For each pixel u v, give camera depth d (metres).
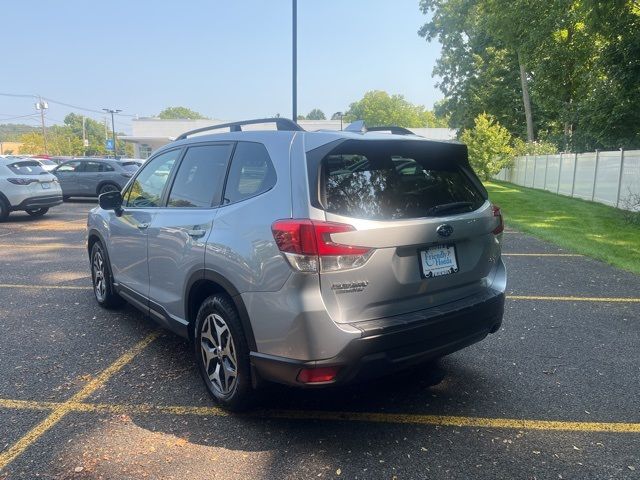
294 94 17.50
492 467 2.77
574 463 2.81
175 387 3.74
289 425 3.22
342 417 3.32
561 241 10.18
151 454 2.89
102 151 118.81
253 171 3.29
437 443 3.01
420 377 3.93
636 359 4.28
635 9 15.12
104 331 4.92
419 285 3.08
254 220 3.04
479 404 3.50
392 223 2.92
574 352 4.43
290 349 2.82
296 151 3.05
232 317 3.17
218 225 3.32
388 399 3.58
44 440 3.03
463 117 42.00
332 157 2.98
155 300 4.16
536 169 27.34
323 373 2.79
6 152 105.12
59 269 7.66
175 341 4.67
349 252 2.76
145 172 4.62
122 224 4.67
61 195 14.42
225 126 3.96
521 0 19.58
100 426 3.20
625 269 7.70
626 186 16.00
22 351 4.41
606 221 13.29
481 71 41.25
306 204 2.81
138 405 3.47
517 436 3.09
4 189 12.99
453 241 3.28
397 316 2.99
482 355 4.36
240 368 3.16
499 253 3.76
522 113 39.97
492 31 22.30
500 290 3.60
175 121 53.22
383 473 2.72
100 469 2.74
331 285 2.76
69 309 5.62
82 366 4.10
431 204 3.21
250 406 3.32
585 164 19.78
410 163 3.32
